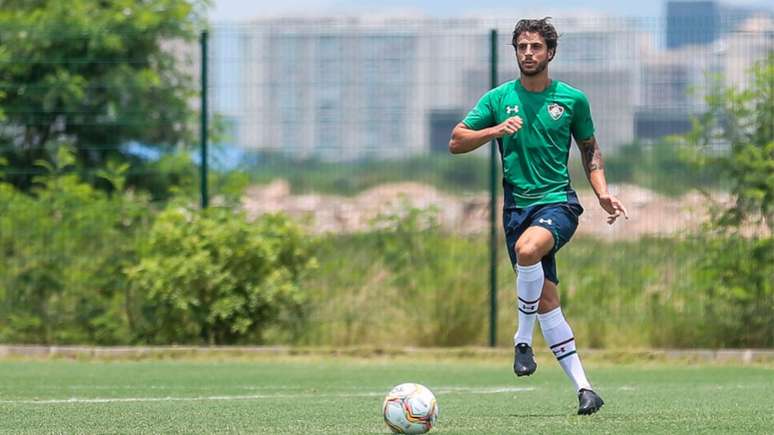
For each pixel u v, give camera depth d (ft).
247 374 114.42
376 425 64.39
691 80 135.85
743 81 134.31
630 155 138.10
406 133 148.87
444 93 145.28
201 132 141.18
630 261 136.77
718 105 135.03
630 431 59.93
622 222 137.59
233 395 90.84
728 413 69.97
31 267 139.54
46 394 90.79
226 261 136.26
